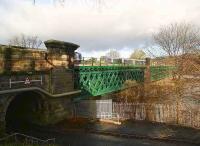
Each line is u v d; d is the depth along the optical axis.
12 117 34.00
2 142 21.77
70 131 29.25
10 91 25.14
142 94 47.75
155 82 52.19
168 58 46.50
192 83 29.56
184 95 31.59
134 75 56.78
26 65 27.95
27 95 31.69
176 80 33.09
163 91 40.97
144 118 34.03
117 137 27.28
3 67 25.02
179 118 31.83
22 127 30.55
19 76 26.80
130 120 33.75
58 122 32.69
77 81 37.31
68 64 34.75
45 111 31.34
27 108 32.66
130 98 47.47
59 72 32.94
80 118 34.59
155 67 60.75
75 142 25.48
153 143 25.36
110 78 45.53
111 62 49.94
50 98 31.45
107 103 36.00
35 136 27.08
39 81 29.75
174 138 26.33
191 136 27.00
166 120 32.84
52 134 28.12
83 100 38.88
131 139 26.66
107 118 34.62
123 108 35.22
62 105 33.94
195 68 28.61
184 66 30.44
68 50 34.75
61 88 33.31
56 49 32.53
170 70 42.34
